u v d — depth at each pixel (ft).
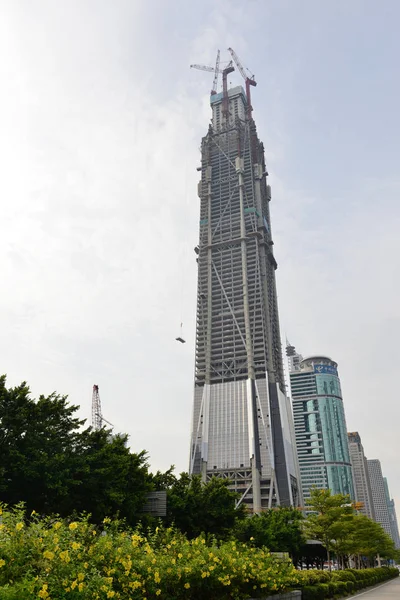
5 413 105.81
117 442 135.33
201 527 144.77
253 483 597.93
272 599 74.38
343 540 201.98
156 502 130.00
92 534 48.19
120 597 42.16
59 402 119.14
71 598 36.29
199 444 649.20
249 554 81.46
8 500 103.24
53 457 106.11
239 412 652.07
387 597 126.21
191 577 55.16
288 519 225.97
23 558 37.04
